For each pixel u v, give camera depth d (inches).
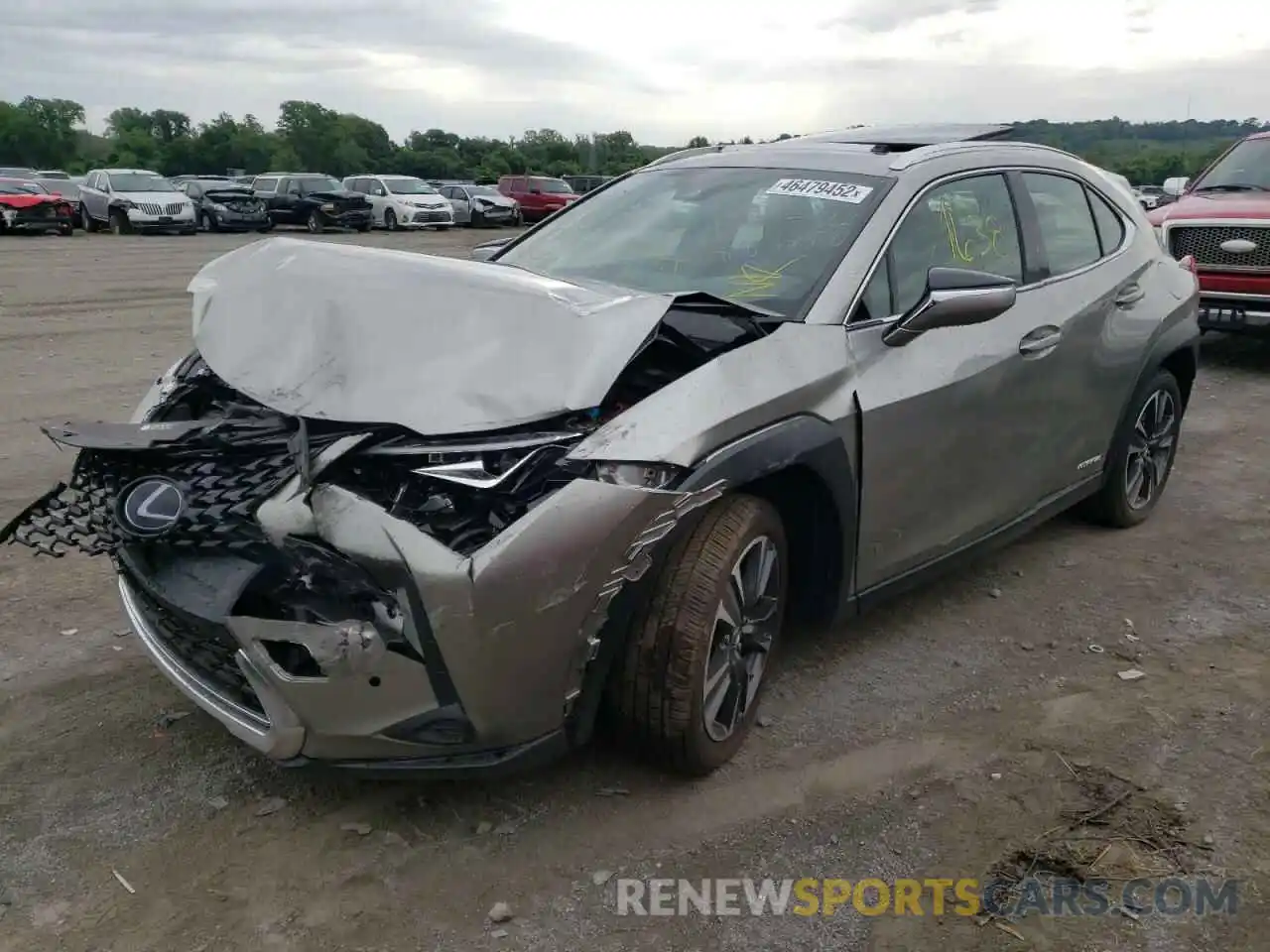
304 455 108.3
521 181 1536.7
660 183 179.9
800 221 154.2
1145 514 220.4
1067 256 184.9
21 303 524.4
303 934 104.0
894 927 107.2
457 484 105.3
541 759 112.7
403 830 119.2
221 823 119.4
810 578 142.6
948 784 130.4
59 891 108.4
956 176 164.9
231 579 109.0
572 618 107.9
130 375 350.3
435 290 123.4
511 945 103.6
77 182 1231.5
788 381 126.7
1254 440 287.6
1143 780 131.6
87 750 131.9
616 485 108.0
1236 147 422.3
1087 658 163.3
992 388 157.9
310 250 140.1
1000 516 170.7
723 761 130.5
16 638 158.9
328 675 104.0
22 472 234.8
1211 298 378.6
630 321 117.3
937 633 170.4
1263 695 152.6
